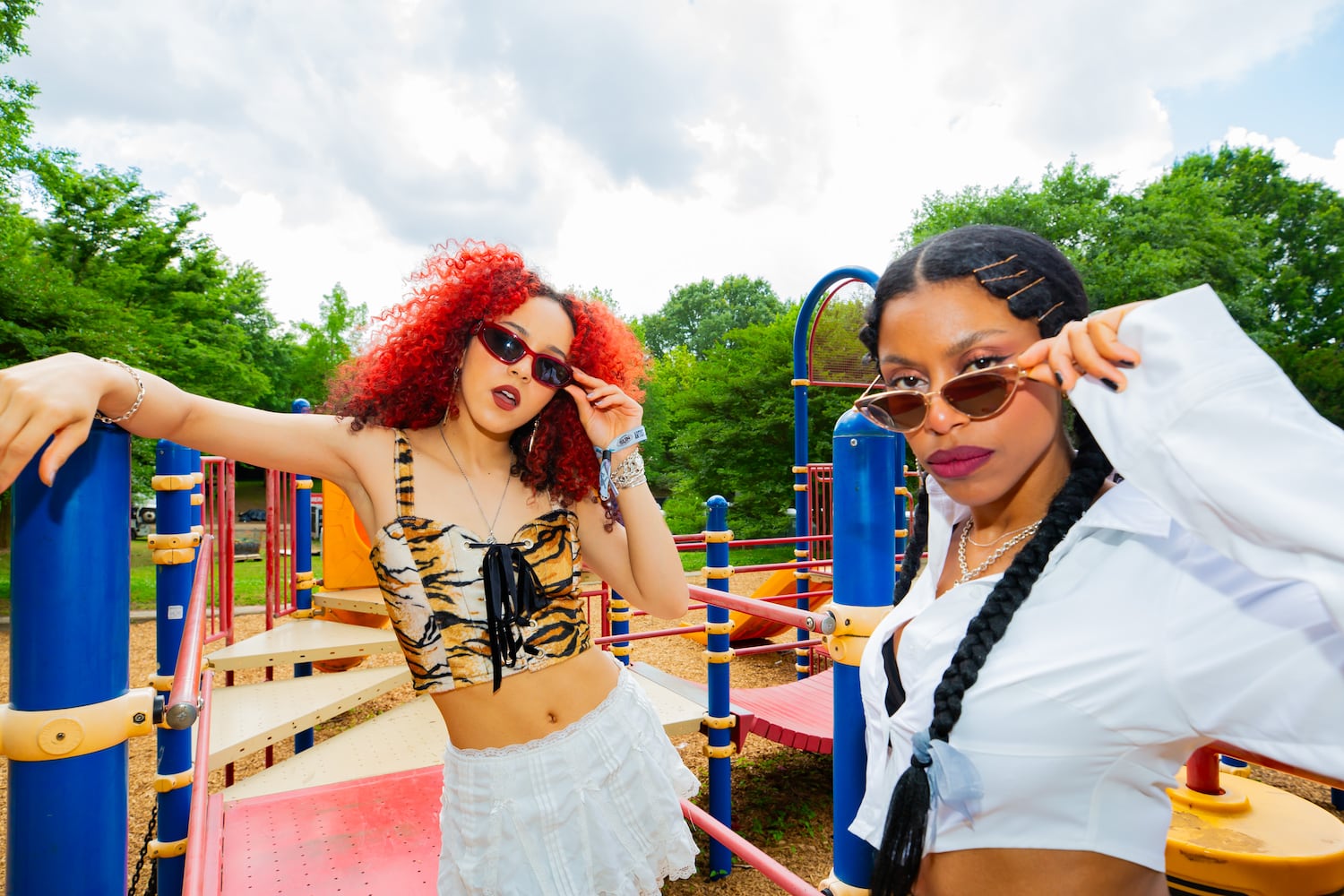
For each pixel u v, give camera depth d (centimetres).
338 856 225
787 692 451
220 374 1806
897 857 88
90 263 1723
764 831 411
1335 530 58
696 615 970
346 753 320
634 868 133
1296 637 69
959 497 94
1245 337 67
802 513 652
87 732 102
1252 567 64
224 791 280
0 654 877
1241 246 2136
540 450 146
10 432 89
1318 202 2994
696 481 1877
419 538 134
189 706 110
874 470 168
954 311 89
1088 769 83
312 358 3750
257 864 220
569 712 137
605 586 539
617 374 161
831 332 638
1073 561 87
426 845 232
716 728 355
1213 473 64
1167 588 79
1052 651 84
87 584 103
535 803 127
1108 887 85
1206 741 82
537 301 140
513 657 133
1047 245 92
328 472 140
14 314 1213
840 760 171
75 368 97
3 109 1541
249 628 872
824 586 684
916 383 94
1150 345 69
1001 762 85
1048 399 90
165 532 274
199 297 1842
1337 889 208
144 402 107
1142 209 2108
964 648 87
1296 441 62
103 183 1764
